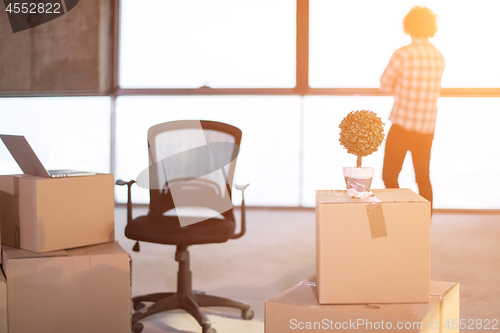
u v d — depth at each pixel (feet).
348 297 4.43
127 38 17.58
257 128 17.47
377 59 16.62
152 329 7.01
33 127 17.54
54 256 5.37
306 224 14.70
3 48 17.06
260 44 17.07
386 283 4.42
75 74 17.49
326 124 17.16
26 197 5.51
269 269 10.04
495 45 15.90
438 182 16.94
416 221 4.38
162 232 6.92
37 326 5.32
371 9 16.51
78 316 5.47
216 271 9.91
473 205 16.72
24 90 17.34
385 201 4.41
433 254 11.11
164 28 17.42
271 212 16.70
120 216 15.70
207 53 17.31
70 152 17.71
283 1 16.84
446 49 16.12
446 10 16.02
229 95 17.29
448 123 16.65
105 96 17.56
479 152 16.66
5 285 5.19
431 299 4.53
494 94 16.12
